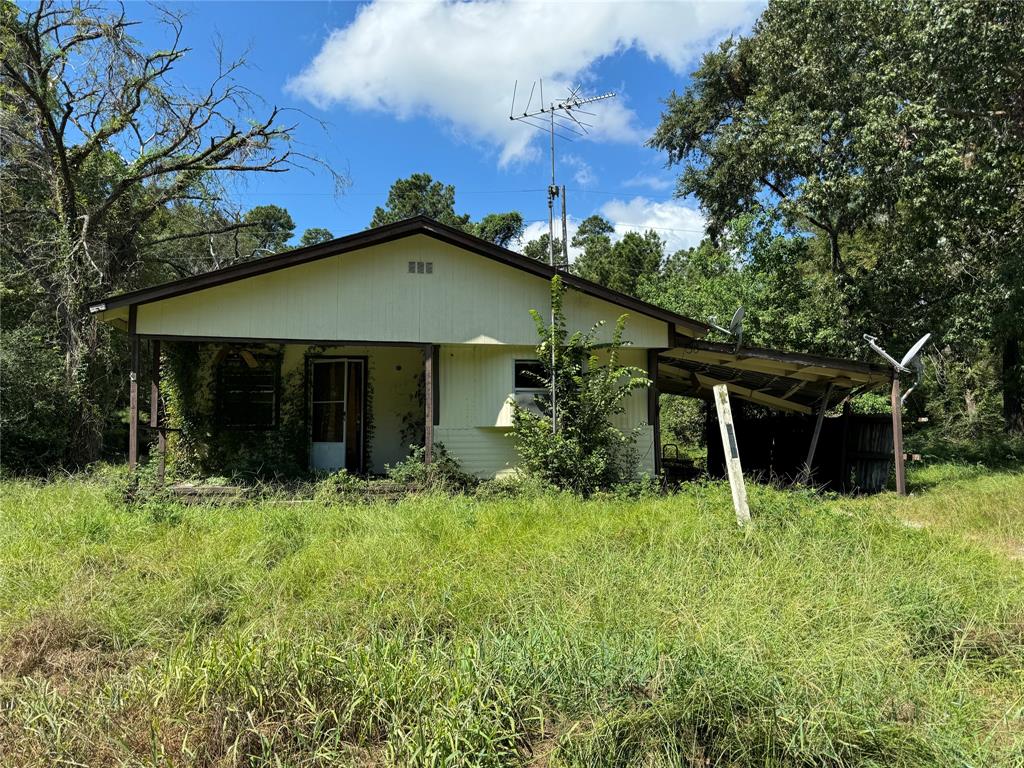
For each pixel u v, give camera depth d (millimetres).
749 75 23094
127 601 4734
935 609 4164
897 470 11266
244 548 5883
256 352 12430
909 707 2996
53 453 13945
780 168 20453
